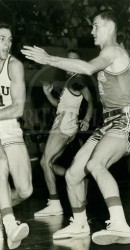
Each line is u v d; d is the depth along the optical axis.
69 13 10.26
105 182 3.48
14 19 9.53
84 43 10.10
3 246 3.59
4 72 3.96
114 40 3.73
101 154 3.52
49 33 9.89
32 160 8.05
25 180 3.96
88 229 3.94
